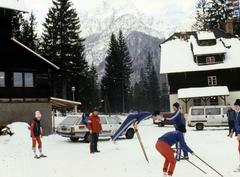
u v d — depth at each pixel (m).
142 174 7.50
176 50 48.75
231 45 47.31
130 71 78.56
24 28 48.84
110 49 75.06
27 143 15.65
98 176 7.43
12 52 20.78
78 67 45.09
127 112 77.06
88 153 11.82
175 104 9.30
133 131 17.91
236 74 43.69
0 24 20.48
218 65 43.91
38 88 21.56
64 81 44.53
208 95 40.69
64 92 44.38
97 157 10.69
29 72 21.34
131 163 9.22
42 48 45.88
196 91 42.06
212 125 24.50
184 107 44.03
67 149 13.27
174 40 51.38
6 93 20.23
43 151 12.70
